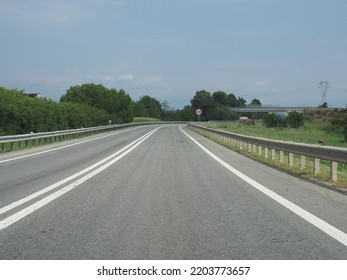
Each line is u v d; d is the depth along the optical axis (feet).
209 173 57.21
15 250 23.43
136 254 22.66
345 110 367.66
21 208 34.71
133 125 346.95
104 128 228.63
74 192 42.32
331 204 36.19
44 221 30.12
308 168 61.98
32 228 28.14
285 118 324.60
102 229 27.81
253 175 55.16
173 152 94.22
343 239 25.49
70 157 83.46
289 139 168.14
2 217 31.42
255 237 25.99
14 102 135.44
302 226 28.71
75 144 126.82
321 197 39.50
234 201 37.50
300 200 38.01
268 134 213.46
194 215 31.99
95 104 380.37
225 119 622.95
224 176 54.13
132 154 89.30
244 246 24.13
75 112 208.95
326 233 26.86
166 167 64.54
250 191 42.78
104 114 290.35
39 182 49.73
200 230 27.61
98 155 87.61
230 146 110.63
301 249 23.59
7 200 38.42
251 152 89.10
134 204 36.17
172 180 50.57
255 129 283.59
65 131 145.38
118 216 31.63
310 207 34.94
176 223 29.45
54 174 57.11
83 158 81.00
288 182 48.85
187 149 103.65
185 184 47.42
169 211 33.35
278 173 57.21
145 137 171.12
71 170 61.46
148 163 70.54
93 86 387.34
